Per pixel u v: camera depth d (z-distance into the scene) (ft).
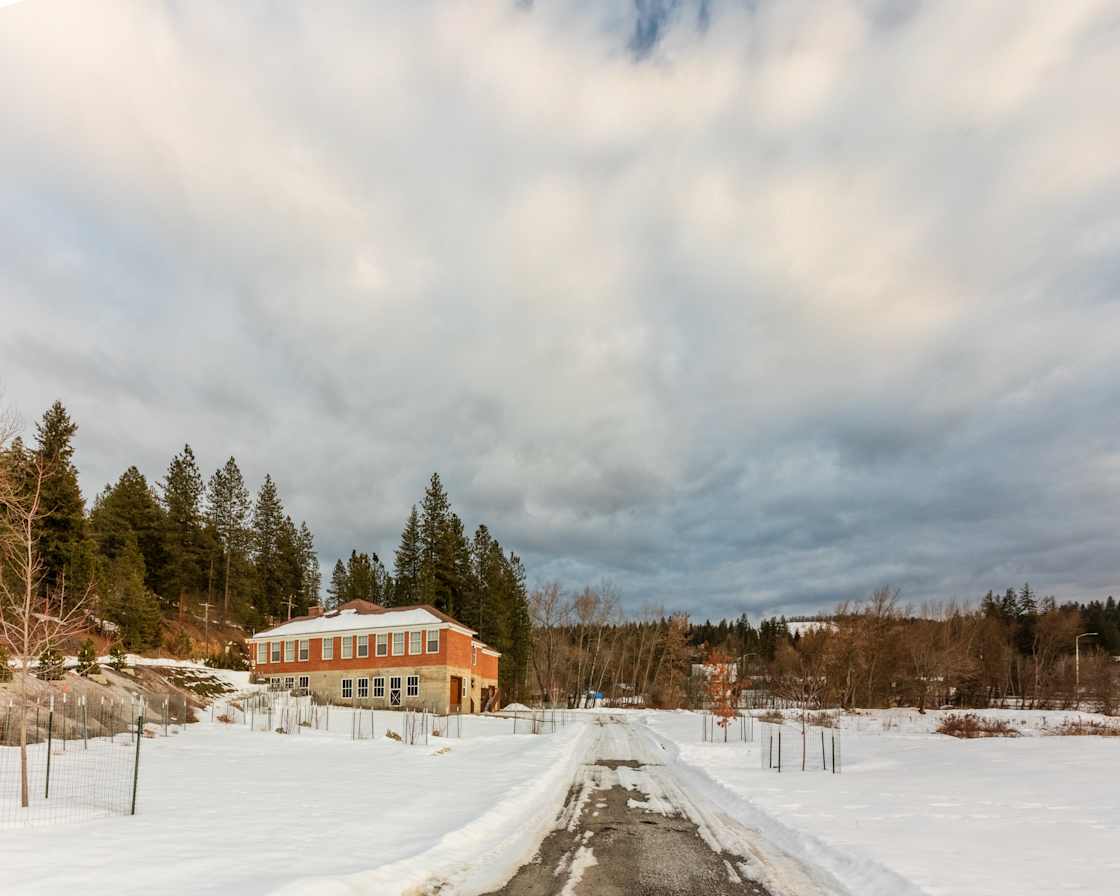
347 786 60.95
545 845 39.96
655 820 48.21
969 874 30.86
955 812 47.75
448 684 188.24
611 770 76.95
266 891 26.71
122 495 244.42
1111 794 54.70
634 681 332.60
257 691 179.42
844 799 54.13
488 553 317.01
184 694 147.84
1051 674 282.77
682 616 297.74
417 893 29.86
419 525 296.71
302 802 51.60
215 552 274.77
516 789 58.44
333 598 364.99
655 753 96.48
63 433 157.38
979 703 265.75
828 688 201.87
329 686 198.59
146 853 33.73
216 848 35.09
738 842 41.27
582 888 31.45
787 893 30.94
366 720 151.94
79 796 53.83
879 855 34.68
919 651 237.45
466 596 296.51
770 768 77.97
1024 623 376.68
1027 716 177.58
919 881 29.73
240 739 111.24
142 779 64.75
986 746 98.84
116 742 93.25
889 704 234.38
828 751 96.43
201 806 49.60
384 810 47.73
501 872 33.81
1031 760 79.51
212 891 26.76
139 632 180.24
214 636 252.42
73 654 136.77
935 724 156.97
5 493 74.95
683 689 285.64
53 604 106.42
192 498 274.36
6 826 41.27
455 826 42.16
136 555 204.85
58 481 152.46
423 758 88.69
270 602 307.78
